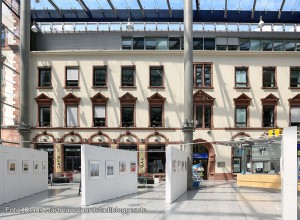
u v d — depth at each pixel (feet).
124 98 118.73
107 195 62.13
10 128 116.47
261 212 48.98
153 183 102.06
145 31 124.67
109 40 125.08
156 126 118.62
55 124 118.83
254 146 90.99
